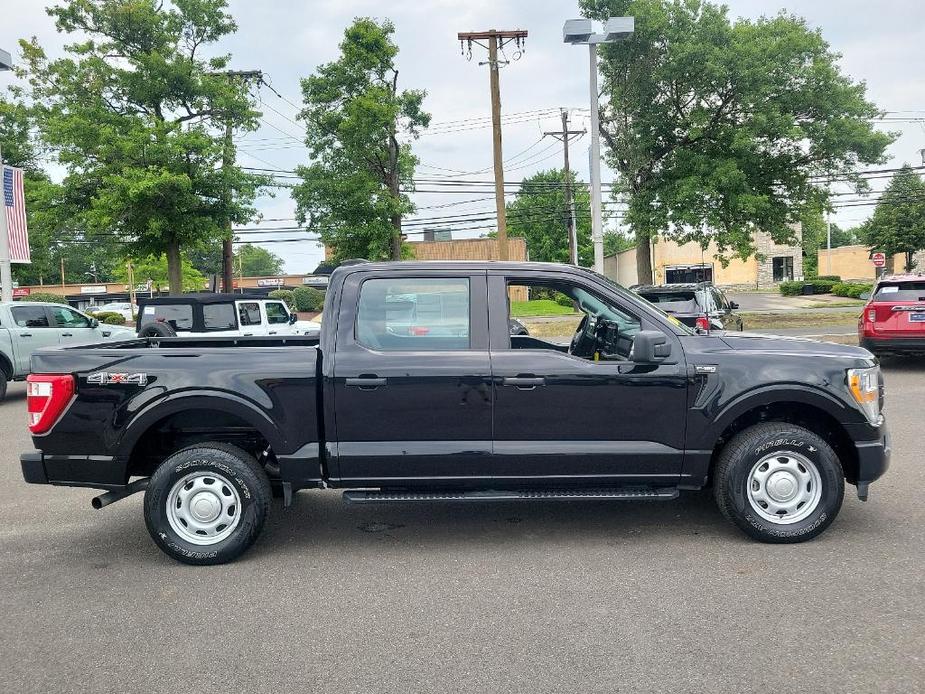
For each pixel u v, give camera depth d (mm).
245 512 4672
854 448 4793
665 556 4625
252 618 3881
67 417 4676
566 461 4719
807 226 24969
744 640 3455
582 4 23297
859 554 4539
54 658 3473
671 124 23500
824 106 22031
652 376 4695
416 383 4676
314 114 26453
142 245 24688
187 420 5086
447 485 4793
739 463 4703
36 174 27438
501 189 23672
